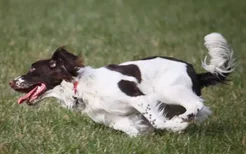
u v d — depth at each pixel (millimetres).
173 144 10070
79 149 9750
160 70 10625
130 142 9969
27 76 10492
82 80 10344
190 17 26203
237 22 25109
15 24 23484
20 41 19609
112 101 10258
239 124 11586
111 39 20438
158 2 31531
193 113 10359
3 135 10453
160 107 10516
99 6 29734
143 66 10578
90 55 17734
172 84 10438
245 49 19766
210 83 11062
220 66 11008
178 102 10453
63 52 10336
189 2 31500
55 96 10555
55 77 10344
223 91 13891
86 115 11273
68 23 24156
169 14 27188
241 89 14266
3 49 18047
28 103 10531
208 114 10688
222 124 11562
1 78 14336
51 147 9852
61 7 29000
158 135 10609
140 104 10195
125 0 32125
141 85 10453
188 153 9914
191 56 17922
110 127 10711
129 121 10516
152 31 22688
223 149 10242
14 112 11648
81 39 20578
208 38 11086
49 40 20188
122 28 23203
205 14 27203
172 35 21844
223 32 22828
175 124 10414
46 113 11633
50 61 10391
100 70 10469
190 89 10555
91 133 10516
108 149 9789
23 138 10242
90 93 10367
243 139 10625
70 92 10422
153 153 9758
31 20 24766
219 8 29250
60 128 10836
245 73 16016
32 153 9648
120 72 10453
